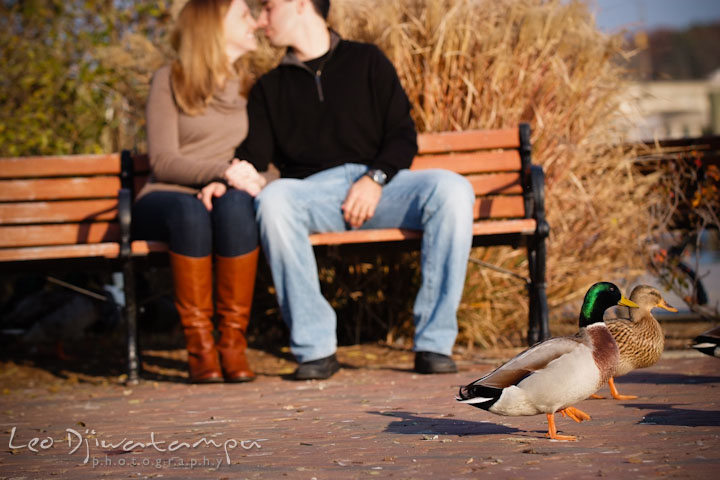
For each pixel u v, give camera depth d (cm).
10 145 886
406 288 654
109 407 440
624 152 687
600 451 278
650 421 330
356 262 654
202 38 546
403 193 520
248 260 513
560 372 283
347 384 482
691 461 255
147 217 529
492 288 629
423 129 646
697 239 646
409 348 628
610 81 687
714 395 384
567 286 658
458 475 255
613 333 398
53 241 592
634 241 655
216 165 530
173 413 411
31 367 635
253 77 662
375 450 299
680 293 646
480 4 659
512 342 633
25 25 1006
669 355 529
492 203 579
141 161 621
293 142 552
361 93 545
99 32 990
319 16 556
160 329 798
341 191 525
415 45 640
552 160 646
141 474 280
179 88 550
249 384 506
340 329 673
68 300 682
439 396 420
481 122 636
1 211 603
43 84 932
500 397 285
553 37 651
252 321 716
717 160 690
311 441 322
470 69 641
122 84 829
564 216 647
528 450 285
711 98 5547
